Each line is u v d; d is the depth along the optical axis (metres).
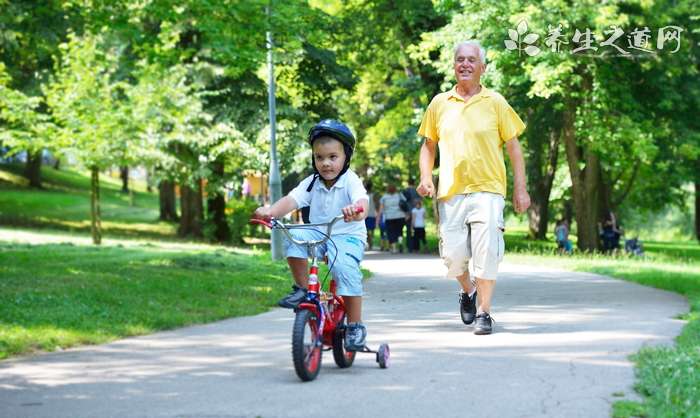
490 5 34.50
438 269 28.39
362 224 10.44
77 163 36.06
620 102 37.59
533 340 12.48
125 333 13.20
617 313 15.62
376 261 33.03
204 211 52.91
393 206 40.66
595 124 37.75
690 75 39.34
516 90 39.06
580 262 30.45
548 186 57.59
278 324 14.69
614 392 8.88
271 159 31.89
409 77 46.78
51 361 11.02
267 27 23.81
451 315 15.86
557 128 46.59
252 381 9.75
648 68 36.53
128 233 50.03
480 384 9.41
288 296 9.60
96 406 8.57
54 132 36.53
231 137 41.75
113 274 21.11
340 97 57.69
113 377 9.99
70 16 27.97
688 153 40.31
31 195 71.38
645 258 36.94
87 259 25.92
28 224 51.72
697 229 74.00
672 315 15.23
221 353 11.66
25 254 26.97
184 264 25.02
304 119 43.34
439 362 10.80
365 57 48.84
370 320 15.11
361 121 60.91
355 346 10.23
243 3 23.23
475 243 13.42
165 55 26.73
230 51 23.61
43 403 8.71
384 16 44.19
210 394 9.08
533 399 8.65
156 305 15.95
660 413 7.75
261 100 43.03
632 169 59.47
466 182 13.57
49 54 41.50
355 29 44.91
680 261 35.62
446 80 37.47
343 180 10.29
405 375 10.01
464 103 13.68
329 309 10.24
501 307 16.86
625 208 75.25
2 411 8.39
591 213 41.94
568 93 37.94
